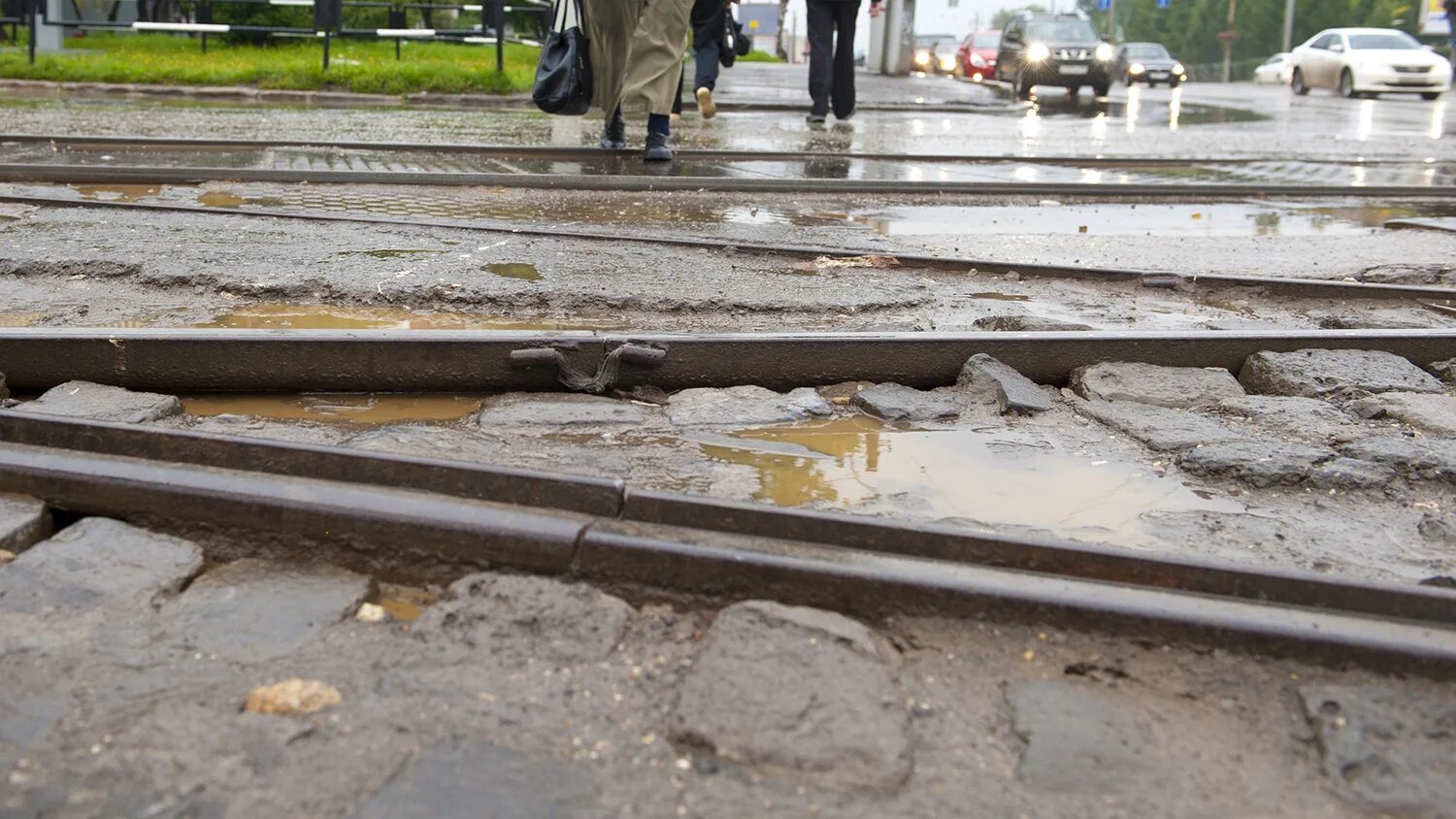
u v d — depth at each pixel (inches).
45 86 686.5
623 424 129.3
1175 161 454.3
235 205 270.5
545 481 92.8
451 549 89.2
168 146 378.9
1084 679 77.9
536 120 552.4
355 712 70.2
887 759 67.0
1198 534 104.9
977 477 118.3
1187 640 80.0
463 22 1055.6
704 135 508.7
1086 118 769.6
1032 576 85.4
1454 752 70.6
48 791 62.0
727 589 85.1
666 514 91.0
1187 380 148.9
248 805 61.4
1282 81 1722.4
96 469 95.6
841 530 88.7
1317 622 80.5
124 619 80.5
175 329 137.1
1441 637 79.5
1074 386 150.1
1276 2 3555.6
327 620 81.7
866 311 181.6
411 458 95.1
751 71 1325.0
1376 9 3435.0
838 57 579.2
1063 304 196.2
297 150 382.3
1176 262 244.1
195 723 68.0
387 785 63.4
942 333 150.7
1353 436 130.3
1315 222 315.6
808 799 64.2
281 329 142.9
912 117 711.1
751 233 256.8
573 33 358.3
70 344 130.8
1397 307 205.0
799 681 73.6
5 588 83.2
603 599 83.7
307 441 116.6
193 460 97.8
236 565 90.0
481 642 78.3
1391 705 74.4
